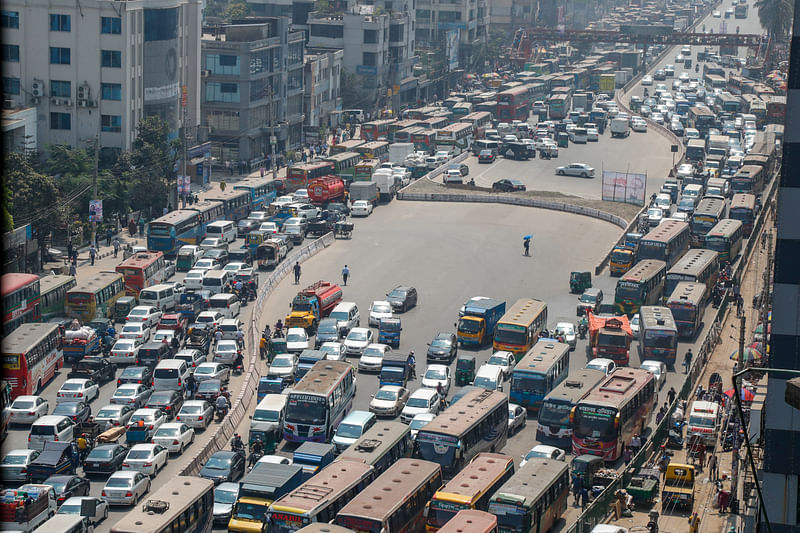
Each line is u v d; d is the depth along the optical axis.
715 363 115.19
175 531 60.41
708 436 87.31
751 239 162.75
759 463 69.00
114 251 144.00
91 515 66.69
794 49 55.22
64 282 113.88
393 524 61.69
